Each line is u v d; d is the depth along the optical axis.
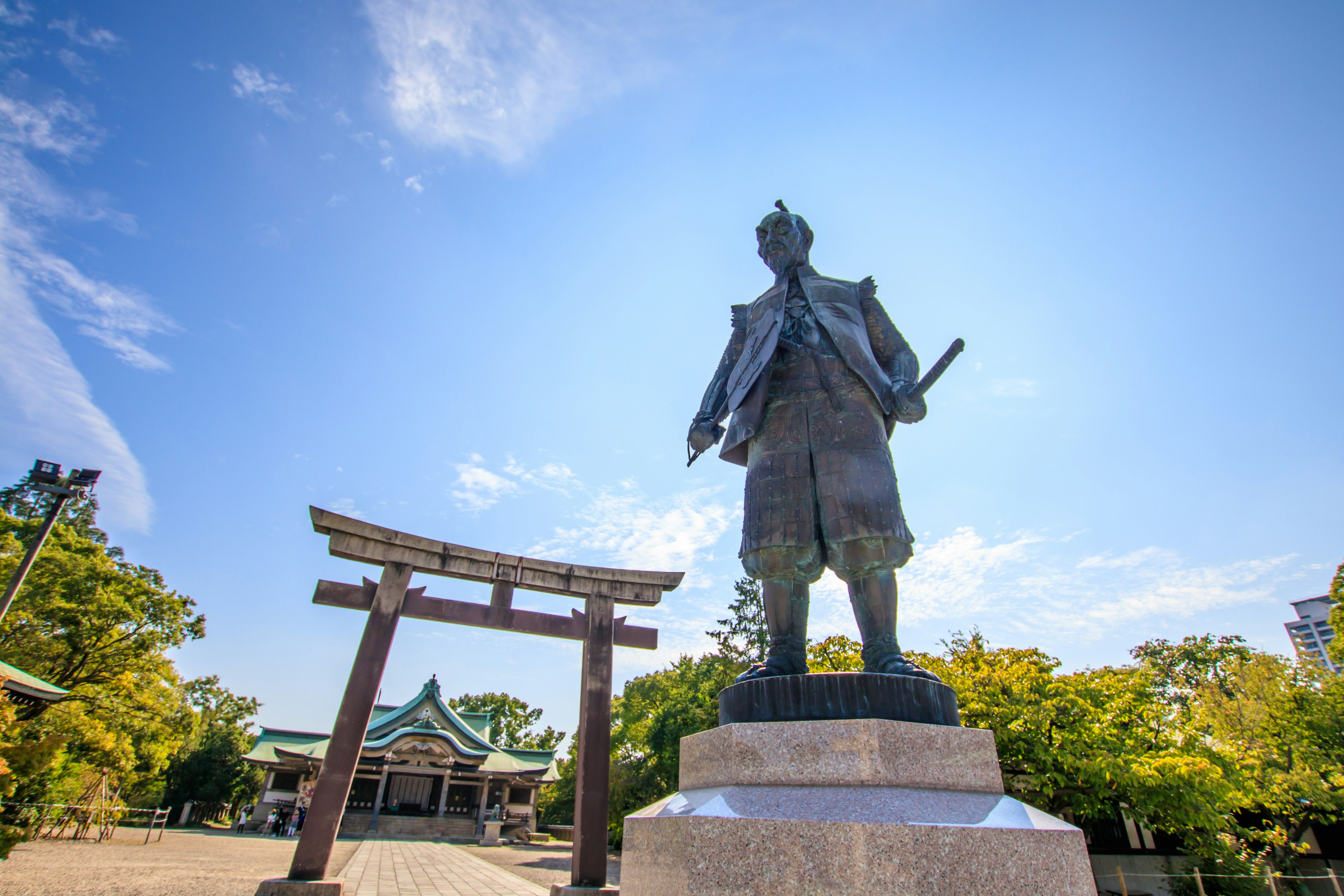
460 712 59.75
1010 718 17.31
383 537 12.31
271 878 10.05
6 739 16.17
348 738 10.98
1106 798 16.94
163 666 25.80
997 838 2.68
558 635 12.78
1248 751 23.59
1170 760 16.14
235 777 49.97
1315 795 21.38
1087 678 18.94
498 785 48.75
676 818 3.02
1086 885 2.77
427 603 12.30
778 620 4.18
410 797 46.66
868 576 4.08
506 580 12.95
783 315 4.82
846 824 2.66
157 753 30.81
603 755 12.12
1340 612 28.42
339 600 11.87
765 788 3.14
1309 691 25.50
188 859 19.05
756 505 4.34
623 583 13.49
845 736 3.16
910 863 2.56
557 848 37.06
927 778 3.13
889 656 3.82
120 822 36.00
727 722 3.77
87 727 22.97
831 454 4.27
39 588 23.14
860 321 4.80
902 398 4.30
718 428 5.18
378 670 11.49
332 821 10.49
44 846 19.22
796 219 5.33
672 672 35.12
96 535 31.33
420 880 16.81
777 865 2.66
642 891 3.14
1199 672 40.38
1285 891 17.50
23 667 22.55
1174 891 18.84
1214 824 15.93
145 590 24.45
